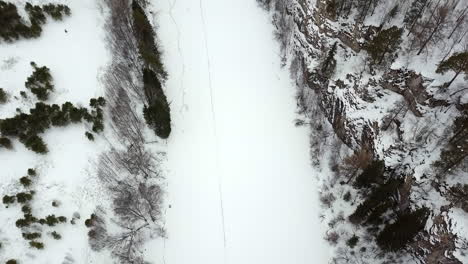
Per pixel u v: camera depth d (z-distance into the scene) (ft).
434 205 162.50
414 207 166.50
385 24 194.29
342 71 201.77
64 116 190.70
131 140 193.47
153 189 184.75
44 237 165.07
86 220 166.20
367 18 198.29
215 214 183.73
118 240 166.30
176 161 196.85
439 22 181.06
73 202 173.78
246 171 195.00
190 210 184.34
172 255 173.99
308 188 191.42
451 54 176.96
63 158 184.55
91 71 209.15
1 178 175.11
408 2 191.62
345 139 199.00
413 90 177.88
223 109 213.46
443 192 162.91
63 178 179.01
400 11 193.67
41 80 199.82
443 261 154.81
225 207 185.47
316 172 195.00
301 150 201.67
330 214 183.11
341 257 172.14
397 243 160.97
